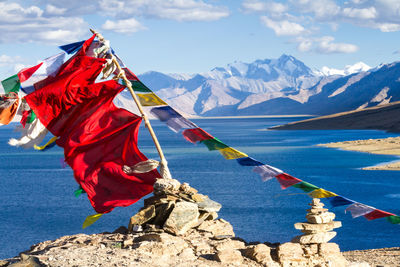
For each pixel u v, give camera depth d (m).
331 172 89.00
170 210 12.40
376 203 57.81
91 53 13.32
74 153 13.01
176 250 11.12
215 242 11.91
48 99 12.73
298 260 11.31
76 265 9.95
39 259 10.24
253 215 54.94
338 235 43.97
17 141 12.71
